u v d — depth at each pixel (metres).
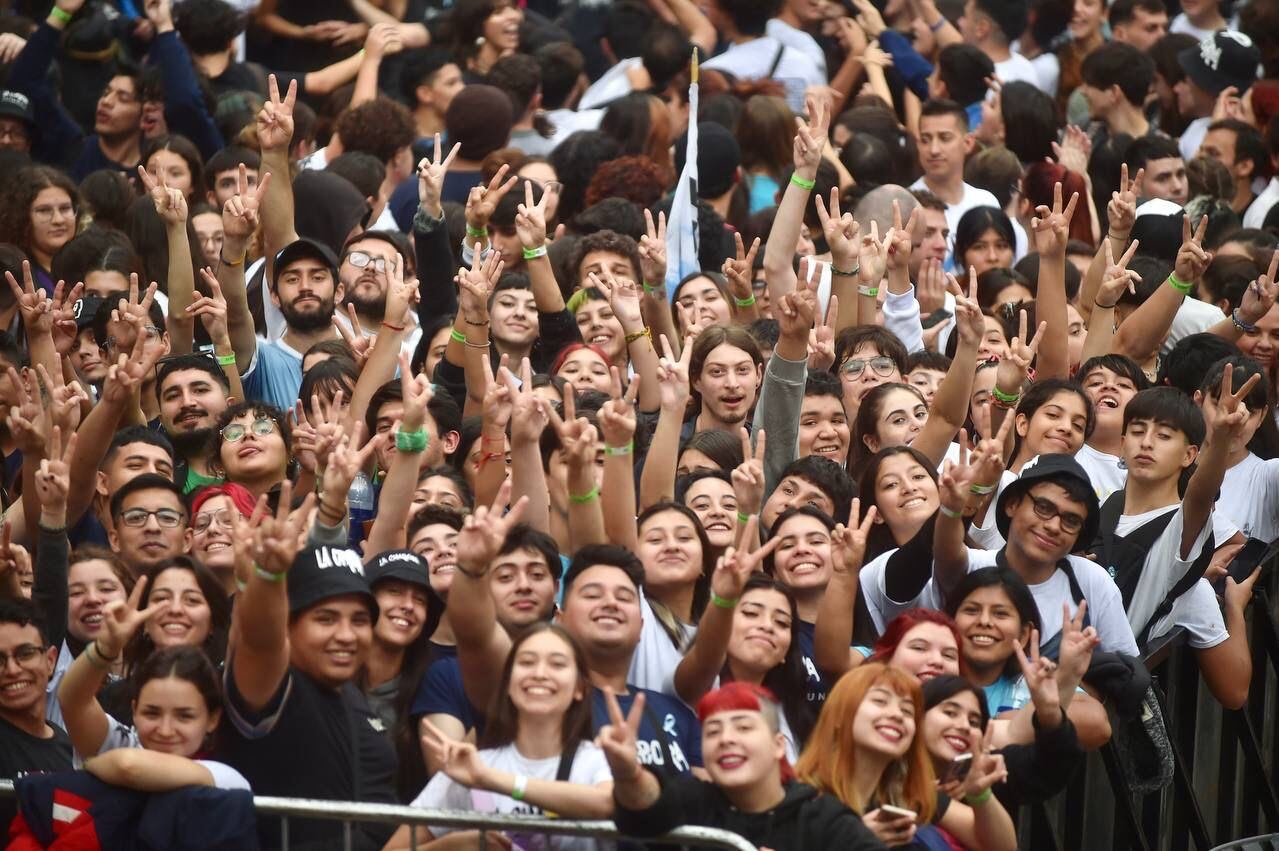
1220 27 40.72
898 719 15.09
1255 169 33.31
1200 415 20.23
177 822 14.51
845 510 19.36
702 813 14.45
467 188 28.69
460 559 15.55
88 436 18.78
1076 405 20.94
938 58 35.38
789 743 16.73
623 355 23.50
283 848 14.52
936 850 15.12
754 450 20.67
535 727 15.18
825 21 35.91
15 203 25.45
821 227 27.61
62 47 31.19
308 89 35.06
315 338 23.22
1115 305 25.33
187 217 23.09
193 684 15.16
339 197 26.16
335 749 15.64
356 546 19.69
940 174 30.62
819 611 17.39
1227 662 20.02
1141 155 32.00
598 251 24.22
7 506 20.41
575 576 16.31
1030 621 17.81
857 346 22.48
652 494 19.11
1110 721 17.94
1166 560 19.84
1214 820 20.58
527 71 31.83
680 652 17.16
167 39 30.14
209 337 23.72
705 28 37.38
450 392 21.97
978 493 18.33
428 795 15.26
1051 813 17.28
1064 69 38.28
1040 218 23.80
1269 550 21.78
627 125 30.72
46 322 20.42
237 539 15.28
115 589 17.59
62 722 17.14
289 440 19.97
